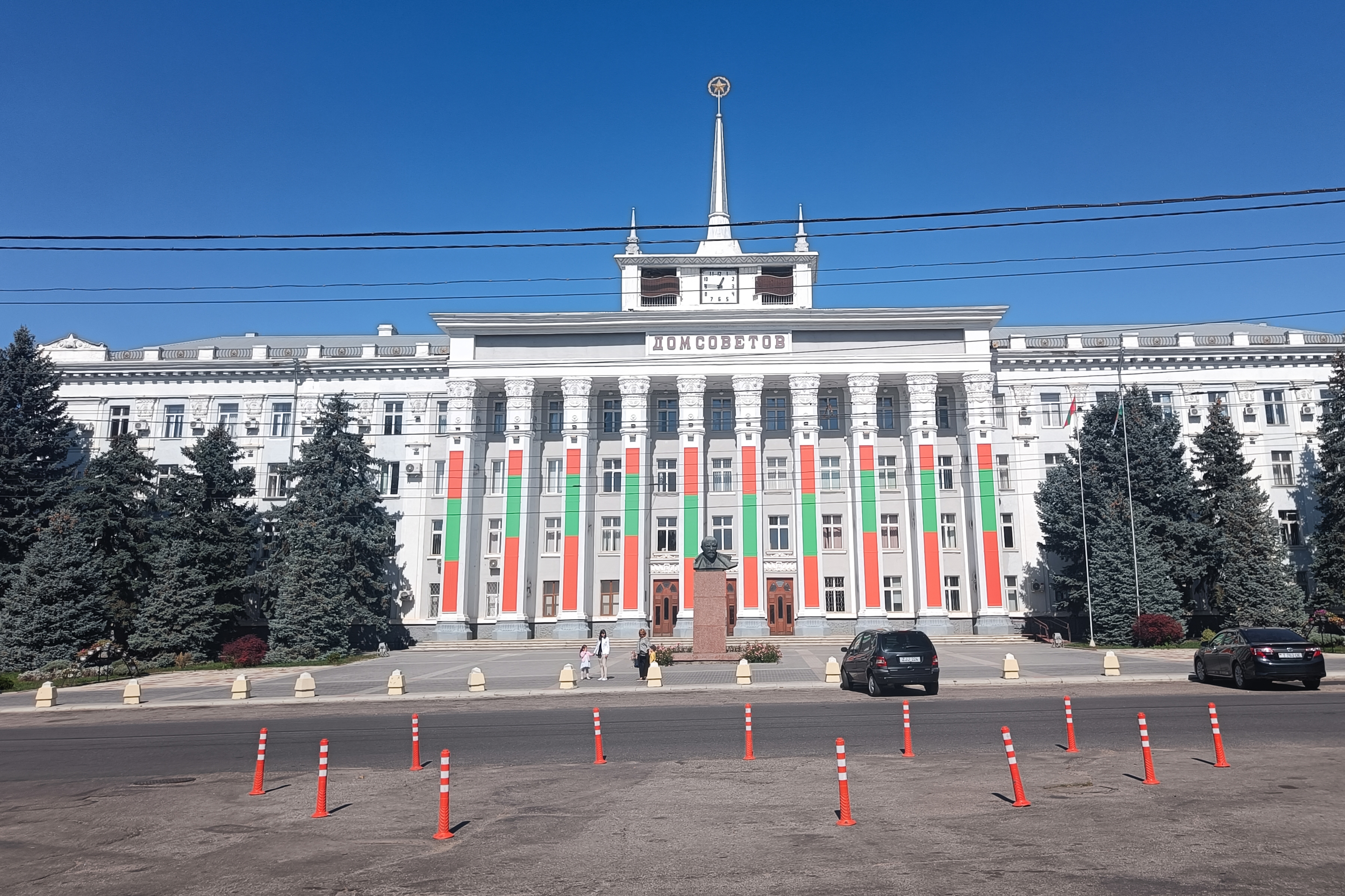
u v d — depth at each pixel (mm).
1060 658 36531
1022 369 54812
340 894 7855
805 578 51812
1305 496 52938
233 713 24219
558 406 56781
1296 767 12273
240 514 46219
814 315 53438
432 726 19312
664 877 8055
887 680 23562
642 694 26156
